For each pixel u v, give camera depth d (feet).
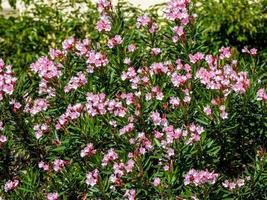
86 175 7.54
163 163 7.61
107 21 8.23
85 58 8.38
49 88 8.12
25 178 8.16
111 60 8.25
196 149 7.38
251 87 7.76
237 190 7.53
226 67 7.78
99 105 7.64
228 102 7.52
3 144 8.14
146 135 7.63
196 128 7.32
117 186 7.50
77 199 8.01
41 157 8.54
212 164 7.80
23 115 8.35
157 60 8.27
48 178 8.13
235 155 8.24
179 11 8.13
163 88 8.01
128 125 7.43
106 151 7.89
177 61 8.08
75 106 7.72
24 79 8.61
